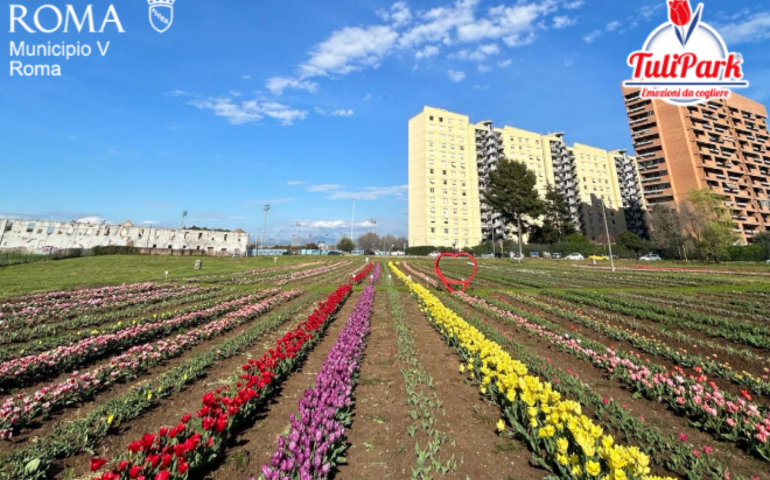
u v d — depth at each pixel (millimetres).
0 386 5141
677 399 4566
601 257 56938
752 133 80688
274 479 2588
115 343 7223
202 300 14438
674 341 8234
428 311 11102
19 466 3197
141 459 2988
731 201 68875
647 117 72938
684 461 3439
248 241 71375
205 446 3248
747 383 5453
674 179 68062
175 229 63781
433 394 5156
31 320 10023
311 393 4105
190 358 7004
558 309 12227
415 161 82812
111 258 40125
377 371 6207
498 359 4926
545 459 3445
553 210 70688
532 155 91562
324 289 19281
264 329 9148
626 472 2803
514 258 57156
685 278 24047
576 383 5371
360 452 3623
